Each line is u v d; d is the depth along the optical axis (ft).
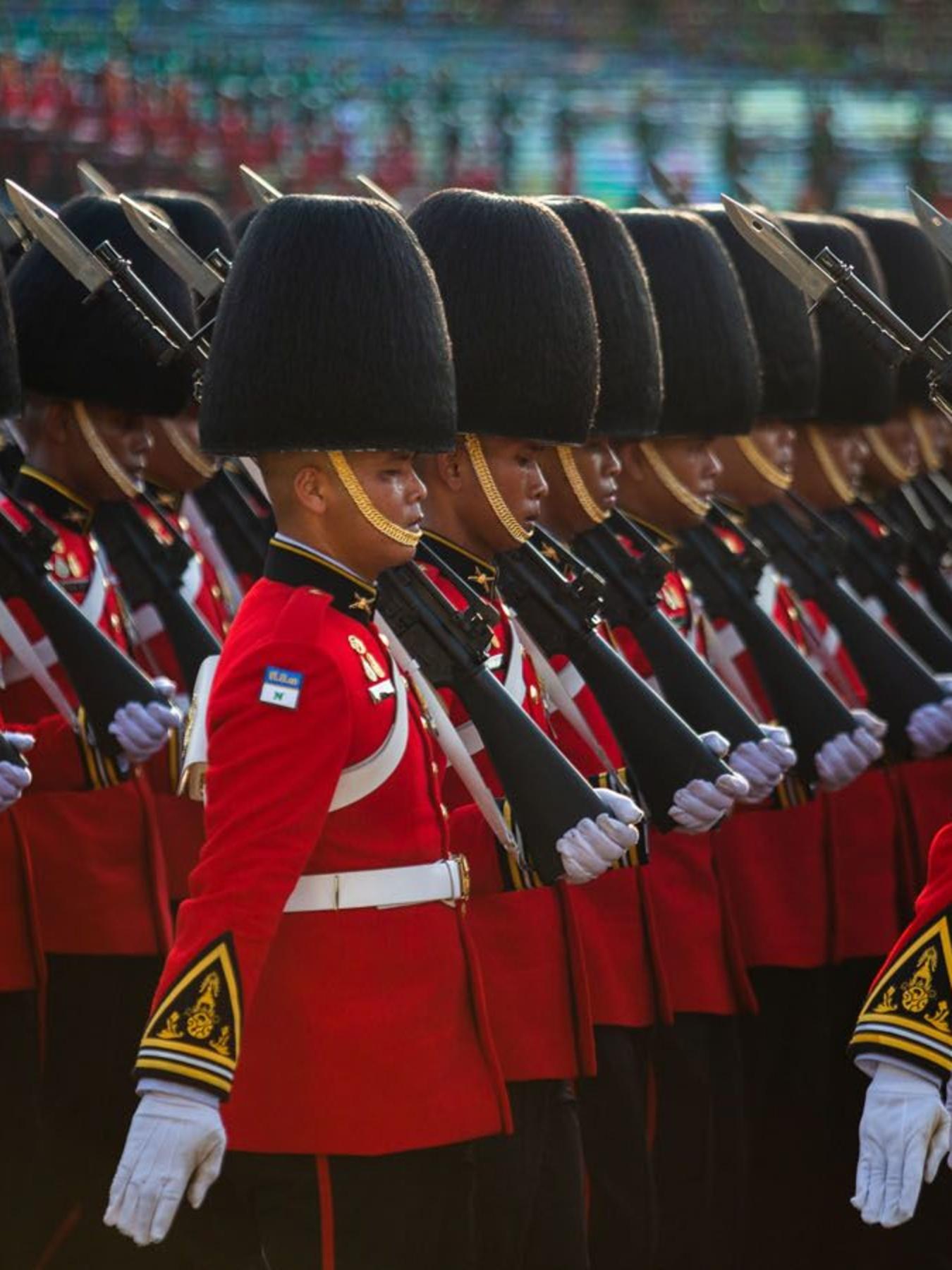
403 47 374.22
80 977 78.59
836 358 102.58
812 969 90.79
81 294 81.97
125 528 84.33
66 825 78.02
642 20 394.52
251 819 55.62
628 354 79.20
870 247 115.14
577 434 71.46
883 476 110.32
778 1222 91.04
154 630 84.43
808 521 95.61
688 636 86.89
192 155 317.83
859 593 102.94
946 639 101.71
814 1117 91.40
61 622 74.23
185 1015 54.19
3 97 309.22
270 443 59.06
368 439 58.85
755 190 344.90
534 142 346.74
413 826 59.57
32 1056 74.95
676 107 367.66
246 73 329.52
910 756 92.17
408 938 59.21
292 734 56.13
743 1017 90.43
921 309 115.34
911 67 390.21
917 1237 90.17
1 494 76.28
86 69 318.65
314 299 58.95
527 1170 69.26
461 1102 59.98
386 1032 58.65
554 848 62.75
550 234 71.61
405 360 59.31
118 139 313.94
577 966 70.54
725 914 83.46
